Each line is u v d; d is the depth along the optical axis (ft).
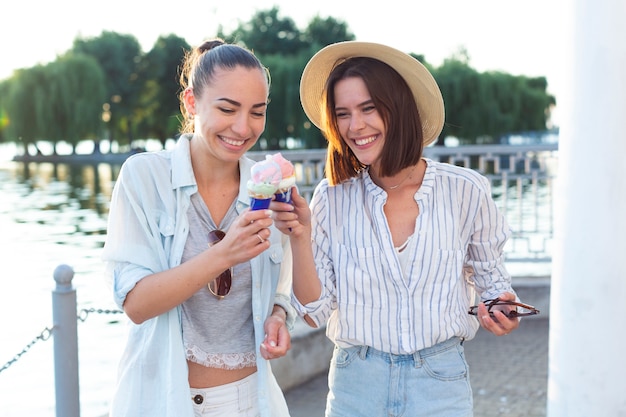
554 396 8.16
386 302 7.11
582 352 7.84
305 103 7.97
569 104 7.78
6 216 57.67
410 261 7.09
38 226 51.16
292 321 7.38
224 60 6.31
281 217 6.43
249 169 6.99
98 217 57.21
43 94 150.10
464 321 7.36
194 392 6.71
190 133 7.22
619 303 7.68
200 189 6.86
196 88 6.46
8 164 156.66
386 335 7.09
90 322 22.54
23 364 18.89
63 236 45.70
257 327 6.83
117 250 6.46
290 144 146.41
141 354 6.59
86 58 153.99
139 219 6.57
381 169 7.13
